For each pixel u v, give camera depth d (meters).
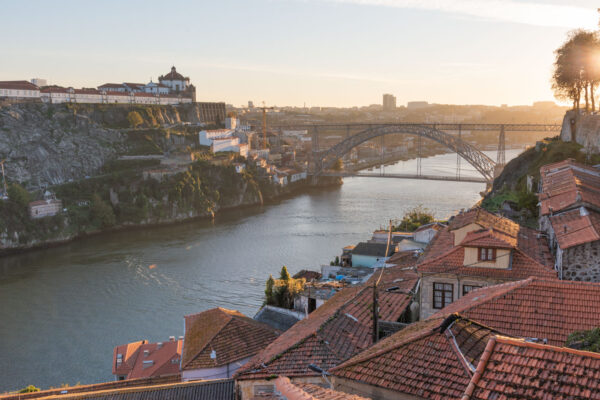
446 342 19.52
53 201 183.50
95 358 79.31
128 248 156.12
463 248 35.19
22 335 88.81
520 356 14.63
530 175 84.75
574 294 24.14
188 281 116.25
